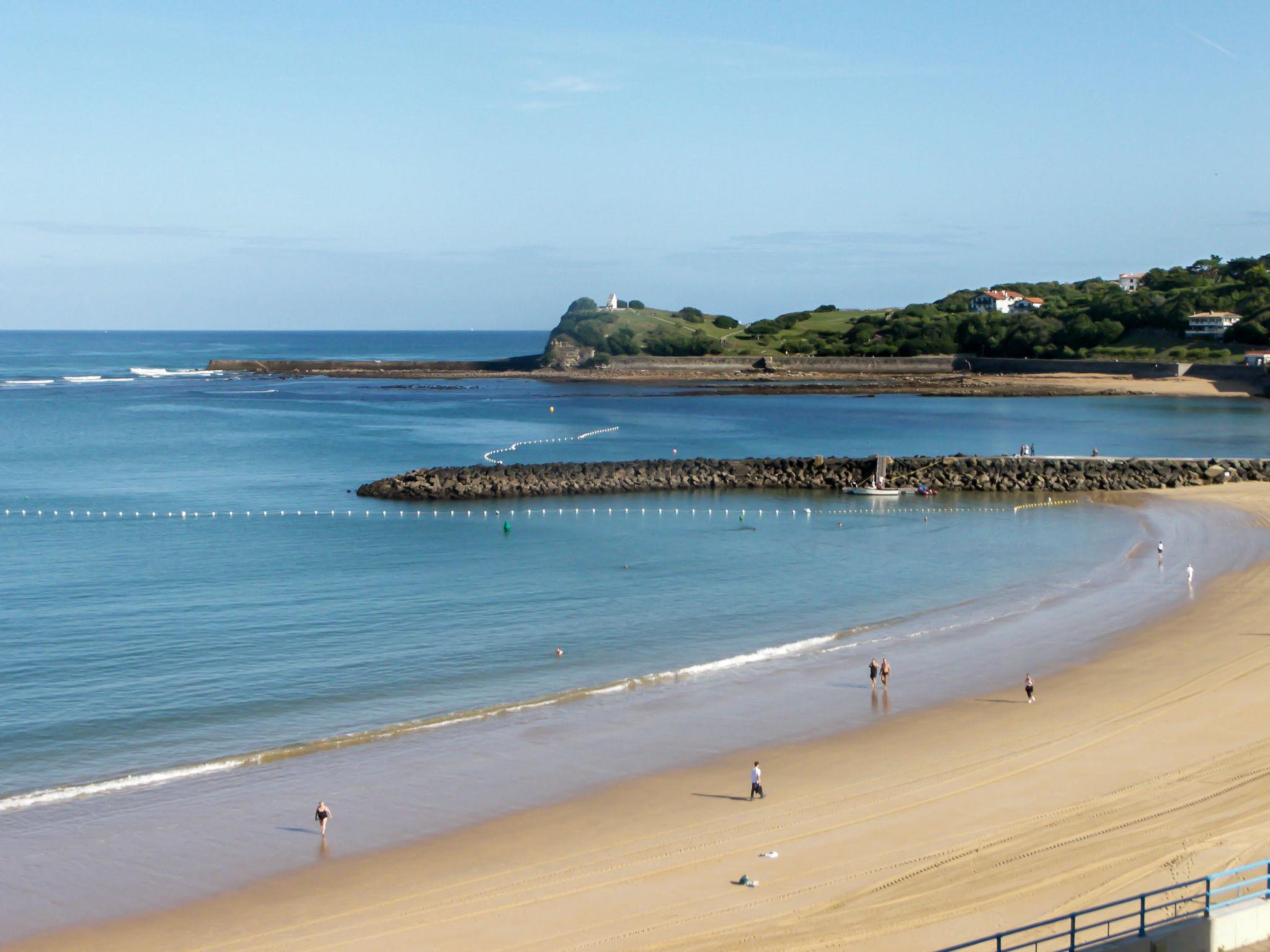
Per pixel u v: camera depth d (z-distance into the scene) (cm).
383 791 3253
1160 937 2047
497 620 5250
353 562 6650
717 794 3178
